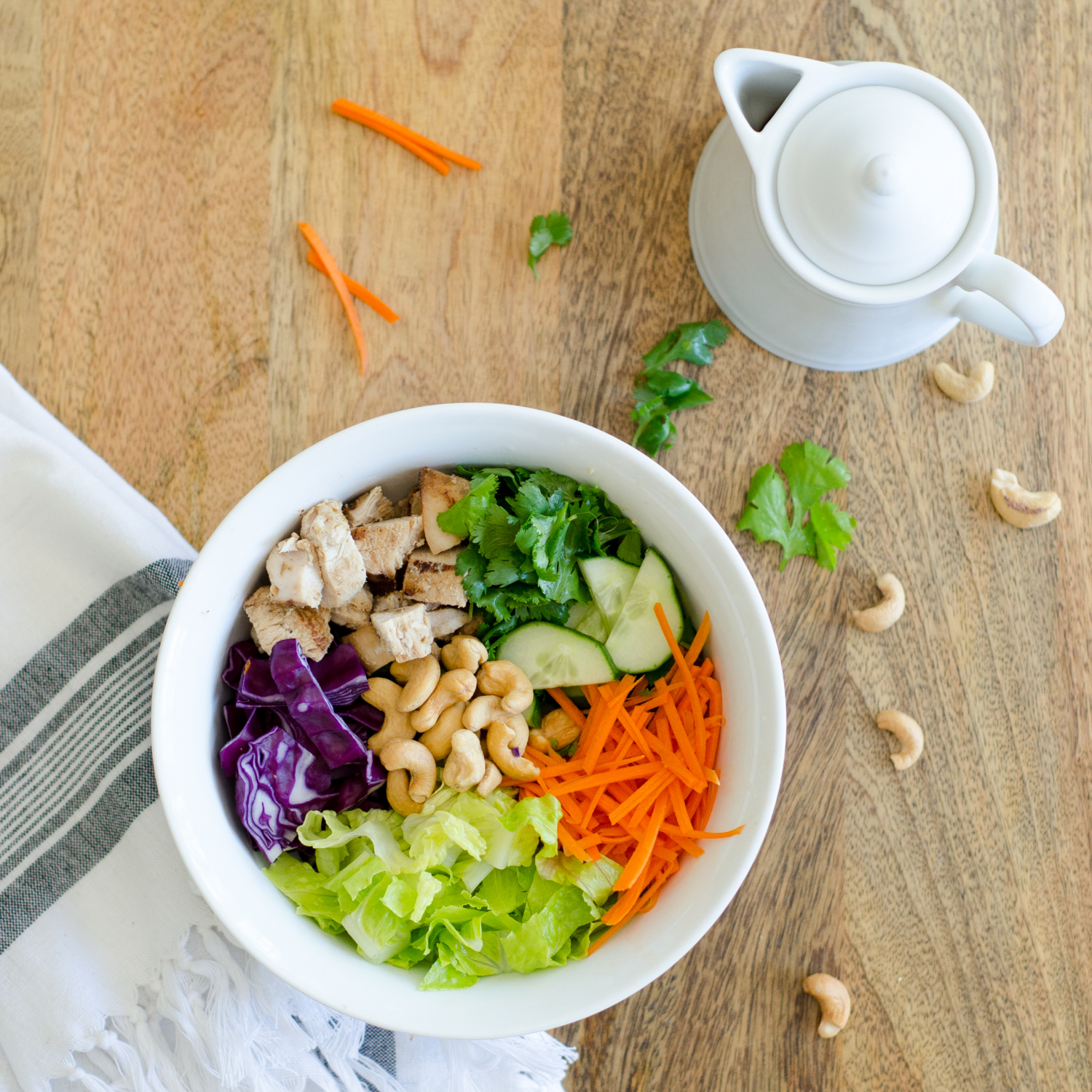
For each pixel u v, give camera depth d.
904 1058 0.82
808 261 0.76
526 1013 0.72
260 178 0.81
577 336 0.82
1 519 0.79
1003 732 0.83
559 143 0.82
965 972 0.82
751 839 0.72
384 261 0.82
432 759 0.74
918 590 0.83
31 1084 0.78
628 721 0.74
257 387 0.81
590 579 0.75
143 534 0.79
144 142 0.81
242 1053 0.78
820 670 0.82
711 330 0.81
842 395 0.82
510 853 0.74
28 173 0.81
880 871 0.82
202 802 0.72
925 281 0.76
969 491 0.83
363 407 0.81
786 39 0.83
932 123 0.76
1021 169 0.83
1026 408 0.83
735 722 0.74
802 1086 0.82
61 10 0.81
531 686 0.75
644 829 0.73
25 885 0.79
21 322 0.81
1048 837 0.82
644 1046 0.82
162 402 0.81
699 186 0.81
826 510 0.81
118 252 0.81
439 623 0.76
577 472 0.75
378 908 0.73
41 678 0.79
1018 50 0.83
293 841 0.74
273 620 0.74
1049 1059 0.82
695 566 0.74
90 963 0.78
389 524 0.75
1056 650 0.83
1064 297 0.83
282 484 0.72
